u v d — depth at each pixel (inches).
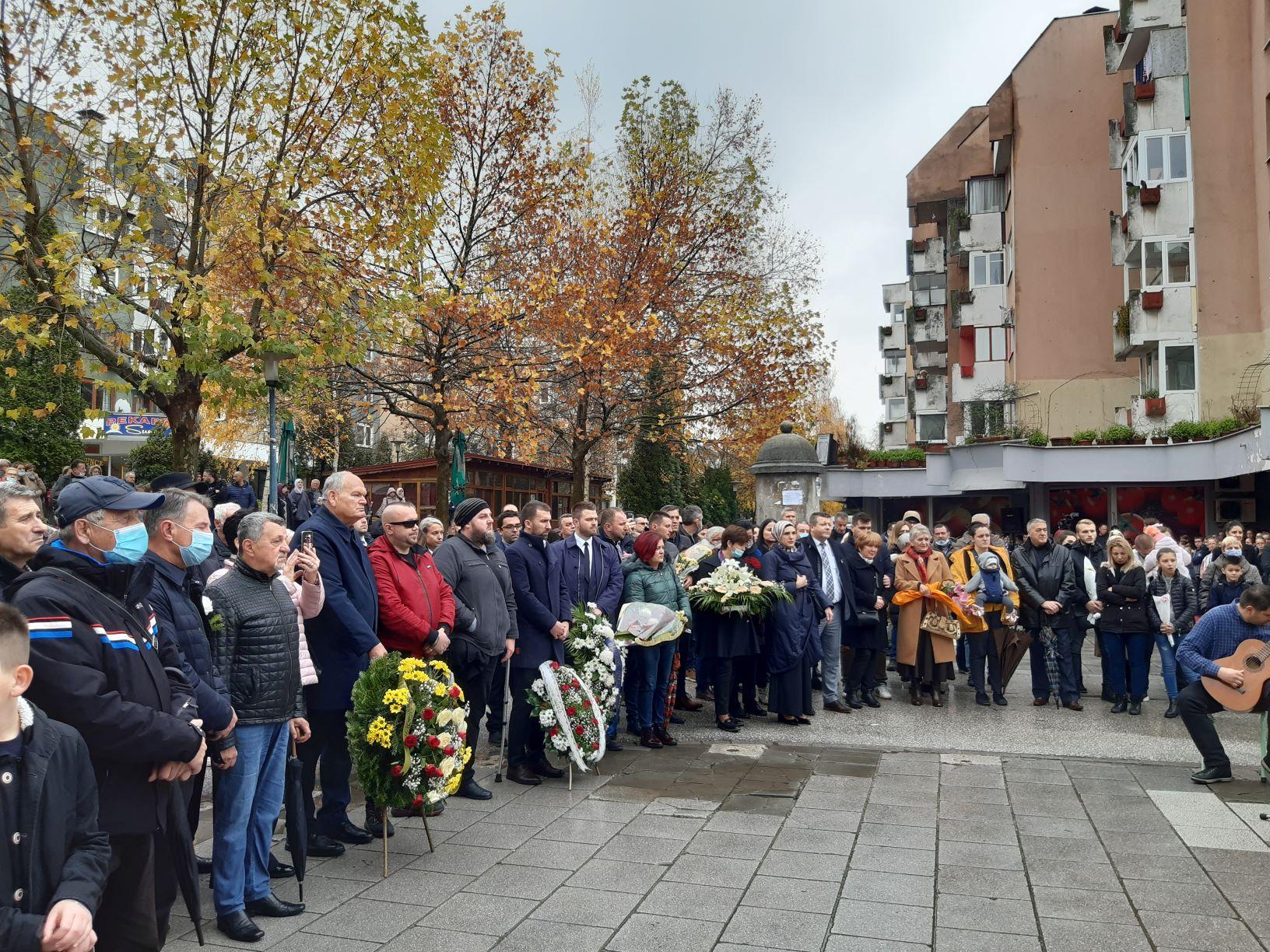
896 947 175.2
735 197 1030.4
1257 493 1053.8
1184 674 479.5
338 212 517.0
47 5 436.1
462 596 295.4
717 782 299.3
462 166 842.8
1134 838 239.6
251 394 466.9
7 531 163.0
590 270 906.1
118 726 138.9
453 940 178.7
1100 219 1306.6
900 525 582.9
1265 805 269.7
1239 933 181.0
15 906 102.8
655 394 962.7
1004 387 1354.6
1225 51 1089.4
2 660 103.0
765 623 401.1
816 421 1060.5
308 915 192.2
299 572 229.5
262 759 193.5
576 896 201.2
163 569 175.3
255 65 482.6
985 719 409.7
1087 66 1325.0
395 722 217.3
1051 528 1156.5
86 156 459.2
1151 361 1156.5
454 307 741.3
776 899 198.8
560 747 293.1
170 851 153.9
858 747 350.6
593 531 359.6
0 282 459.5
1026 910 192.7
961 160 1519.4
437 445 813.2
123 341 428.8
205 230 472.1
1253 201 1072.2
